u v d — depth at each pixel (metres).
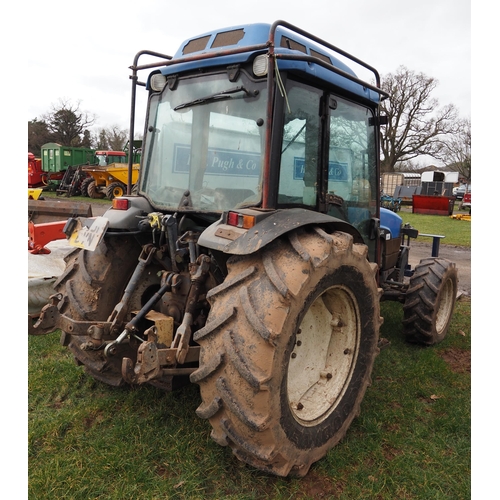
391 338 4.57
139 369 2.22
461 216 18.84
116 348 2.48
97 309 2.89
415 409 3.16
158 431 2.74
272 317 2.08
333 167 3.19
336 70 2.60
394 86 32.97
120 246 3.02
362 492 2.35
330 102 3.01
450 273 4.36
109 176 19.78
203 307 2.68
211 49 2.81
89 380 3.35
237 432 2.14
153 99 3.18
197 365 2.80
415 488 2.40
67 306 2.93
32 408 3.02
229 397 2.08
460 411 3.12
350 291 2.60
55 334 4.24
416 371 3.75
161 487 2.28
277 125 2.52
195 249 2.63
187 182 2.95
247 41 2.66
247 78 2.65
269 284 2.15
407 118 33.66
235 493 2.29
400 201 25.72
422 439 2.83
